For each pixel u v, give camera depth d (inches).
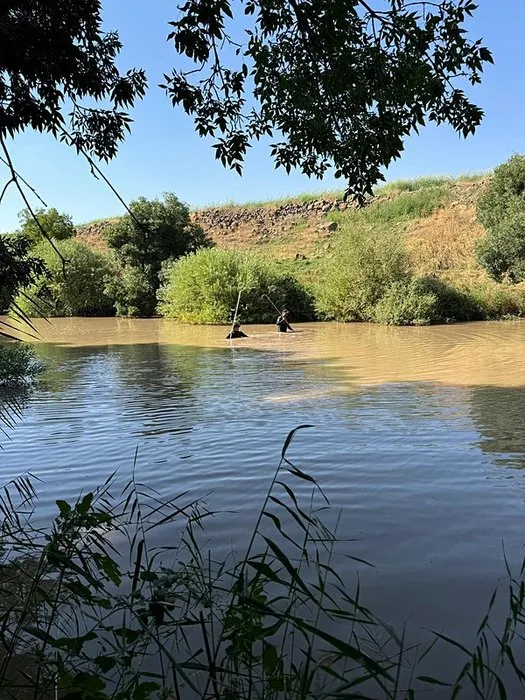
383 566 166.4
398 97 190.9
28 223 1871.3
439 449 285.9
